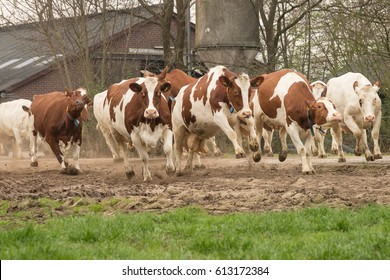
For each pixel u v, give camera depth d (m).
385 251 8.66
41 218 12.39
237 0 32.09
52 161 26.80
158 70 42.91
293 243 9.24
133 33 47.03
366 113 20.00
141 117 17.53
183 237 10.04
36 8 34.41
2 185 17.83
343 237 9.34
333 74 35.16
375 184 16.22
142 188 16.59
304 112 18.42
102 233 9.92
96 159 27.22
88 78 34.00
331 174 18.80
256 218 11.02
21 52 53.06
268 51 34.28
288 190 15.18
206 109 18.38
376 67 34.06
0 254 8.71
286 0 33.09
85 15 34.66
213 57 32.47
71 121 21.09
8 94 46.38
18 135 29.92
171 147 18.05
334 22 33.00
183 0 33.72
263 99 19.58
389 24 32.16
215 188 16.12
